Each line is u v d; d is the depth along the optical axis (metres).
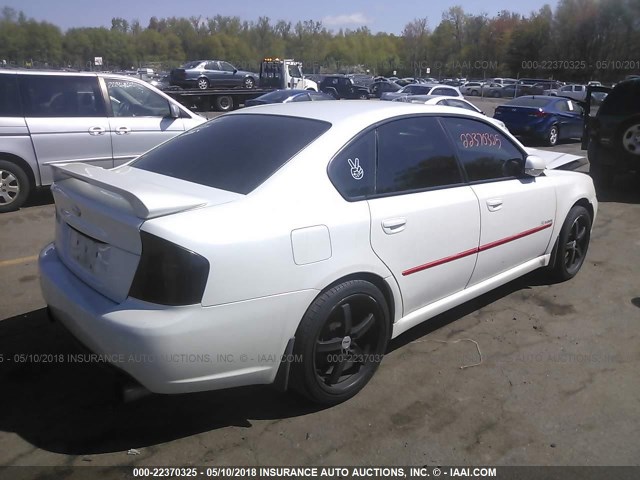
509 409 2.95
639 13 53.41
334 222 2.73
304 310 2.65
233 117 3.52
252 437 2.70
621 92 7.97
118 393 2.48
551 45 60.53
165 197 2.43
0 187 6.66
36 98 6.77
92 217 2.62
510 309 4.18
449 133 3.56
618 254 5.52
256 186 2.68
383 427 2.79
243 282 2.42
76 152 7.00
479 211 3.55
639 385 3.19
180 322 2.29
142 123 7.46
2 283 4.48
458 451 2.63
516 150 4.05
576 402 3.02
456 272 3.49
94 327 2.44
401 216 3.04
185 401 2.97
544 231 4.24
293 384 2.79
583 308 4.21
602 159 8.27
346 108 3.33
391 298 3.10
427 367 3.35
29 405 2.91
